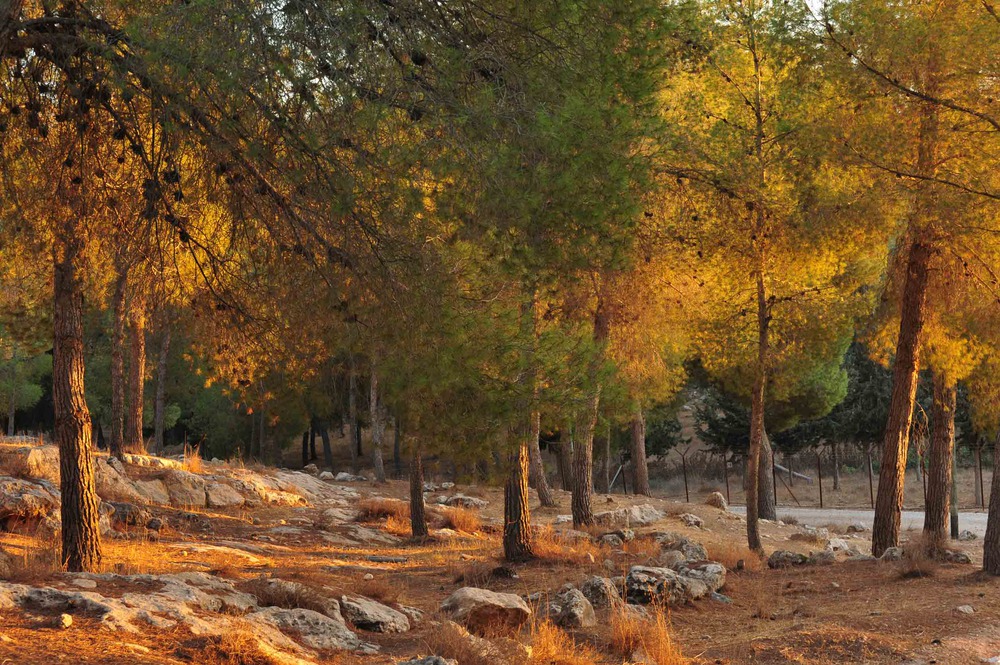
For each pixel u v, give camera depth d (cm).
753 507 1883
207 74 635
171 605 788
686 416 7181
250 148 648
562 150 715
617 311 1800
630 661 895
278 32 626
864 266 2092
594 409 1123
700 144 1577
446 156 666
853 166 1452
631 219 855
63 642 641
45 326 1603
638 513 2628
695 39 1392
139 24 640
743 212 1662
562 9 757
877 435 4922
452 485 3403
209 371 941
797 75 1527
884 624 1045
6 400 4006
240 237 797
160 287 891
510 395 1002
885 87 1382
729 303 1920
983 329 1625
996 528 1324
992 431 1920
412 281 745
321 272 736
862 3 1378
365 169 664
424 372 855
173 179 677
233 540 1827
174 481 2209
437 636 839
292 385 907
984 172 1330
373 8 658
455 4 748
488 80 723
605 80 820
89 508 1102
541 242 815
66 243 827
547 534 1933
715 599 1261
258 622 830
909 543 1577
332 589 1094
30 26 696
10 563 1037
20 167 776
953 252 1542
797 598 1281
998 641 955
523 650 840
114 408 2259
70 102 727
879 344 1878
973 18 1295
